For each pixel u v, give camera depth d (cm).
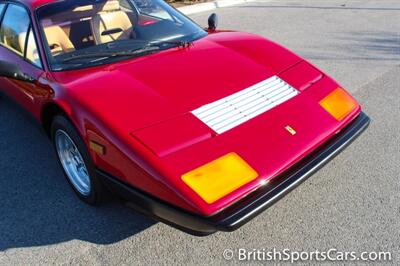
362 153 356
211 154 232
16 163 372
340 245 259
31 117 355
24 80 333
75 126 265
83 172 305
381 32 729
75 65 309
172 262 254
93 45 329
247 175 229
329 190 311
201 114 253
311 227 276
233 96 270
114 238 277
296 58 325
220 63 300
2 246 276
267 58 315
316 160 256
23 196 326
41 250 271
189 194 217
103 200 295
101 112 252
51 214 304
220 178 224
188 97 263
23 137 417
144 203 238
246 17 871
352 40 687
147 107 254
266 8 952
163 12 374
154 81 276
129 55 315
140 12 369
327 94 294
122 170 243
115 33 343
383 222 276
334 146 269
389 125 401
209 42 337
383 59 593
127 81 276
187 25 366
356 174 328
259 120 258
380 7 929
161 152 230
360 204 294
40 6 345
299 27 777
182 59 304
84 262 259
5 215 305
